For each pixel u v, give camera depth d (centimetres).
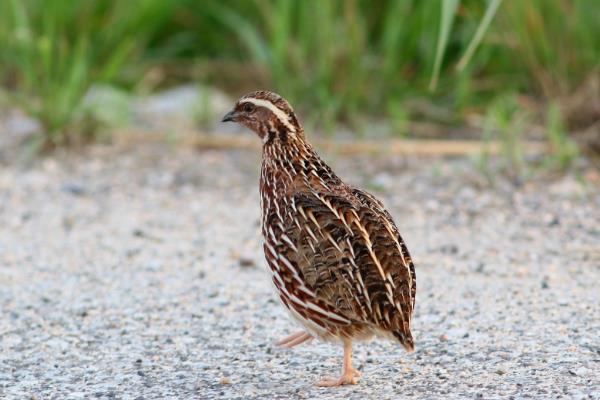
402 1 1762
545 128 1661
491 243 1290
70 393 916
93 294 1167
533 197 1445
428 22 1770
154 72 1964
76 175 1614
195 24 1959
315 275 873
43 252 1306
